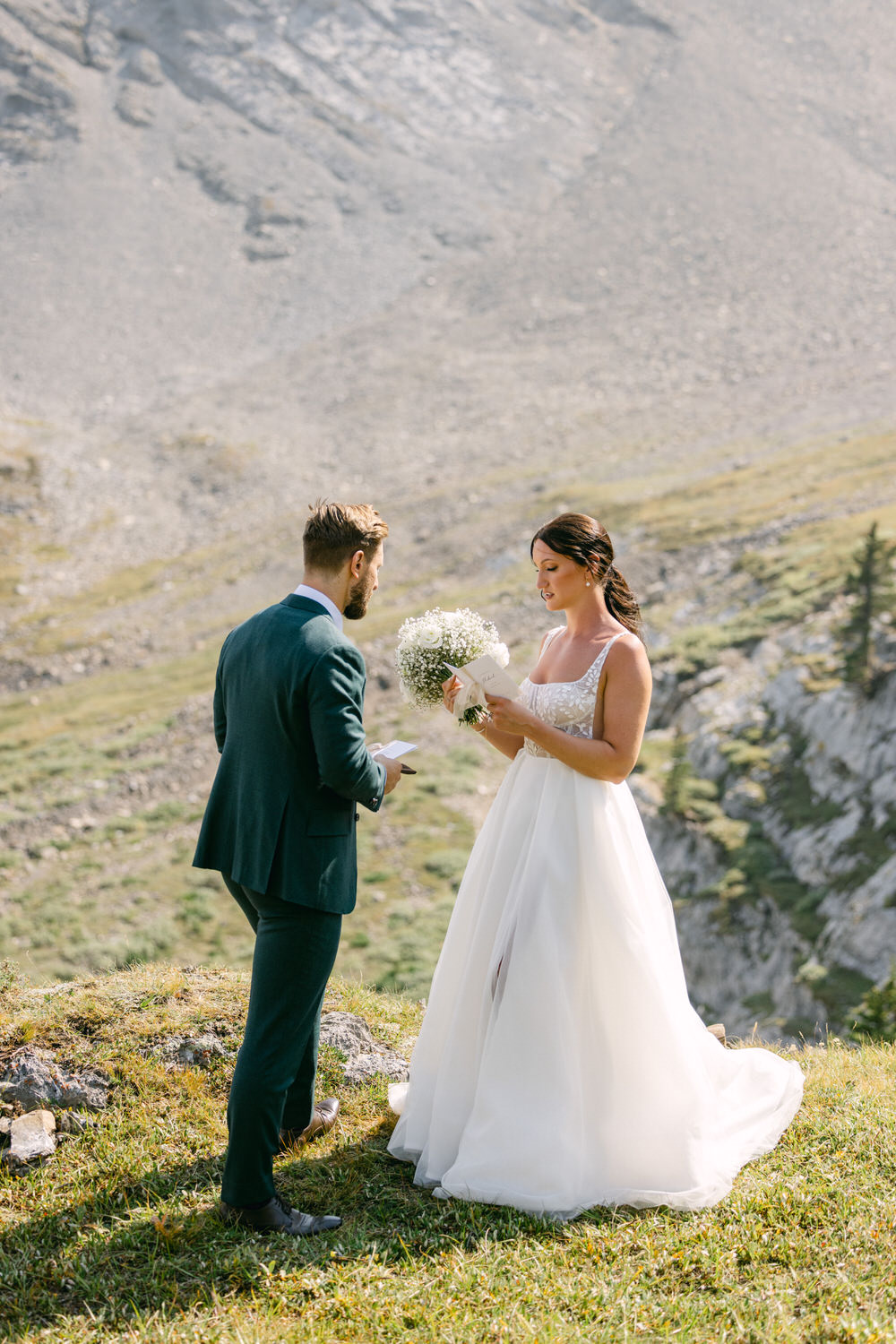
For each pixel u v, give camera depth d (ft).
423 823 103.19
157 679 173.17
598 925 12.44
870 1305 9.79
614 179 452.76
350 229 442.50
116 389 344.49
